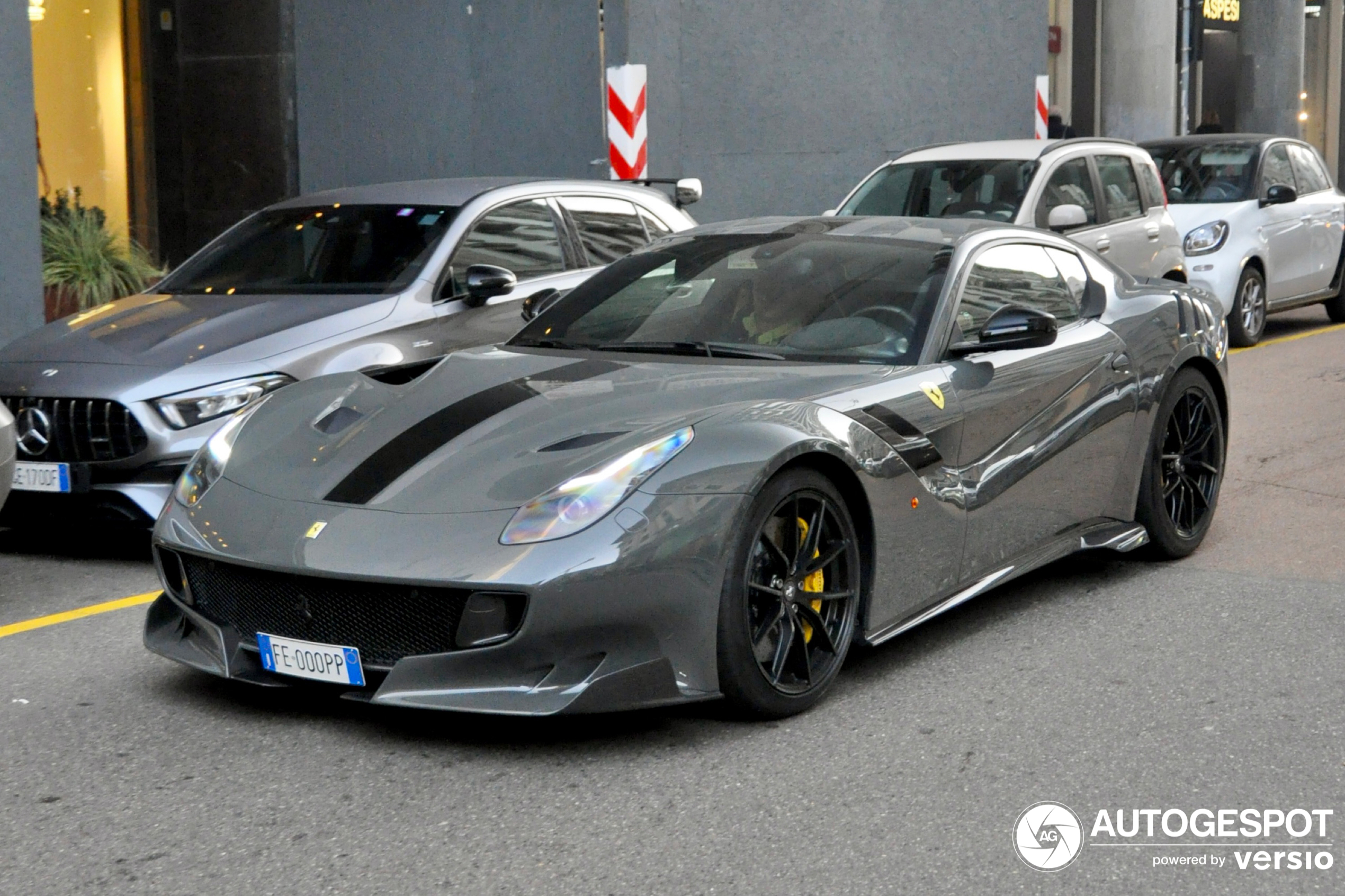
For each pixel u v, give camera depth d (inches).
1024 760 147.7
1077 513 205.6
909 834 130.8
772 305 191.9
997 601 206.5
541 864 125.0
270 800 138.9
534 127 525.0
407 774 144.6
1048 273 211.8
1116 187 420.8
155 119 517.3
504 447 156.1
